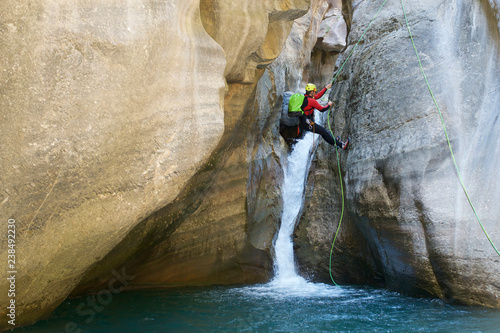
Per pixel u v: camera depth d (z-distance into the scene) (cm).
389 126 575
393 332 396
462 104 512
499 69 494
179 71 374
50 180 297
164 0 353
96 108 304
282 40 591
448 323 418
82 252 354
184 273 644
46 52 270
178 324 421
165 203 394
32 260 318
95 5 294
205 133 406
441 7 580
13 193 284
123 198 350
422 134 528
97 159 316
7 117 267
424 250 507
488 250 466
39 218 307
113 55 306
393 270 579
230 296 564
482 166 481
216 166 614
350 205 627
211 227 663
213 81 427
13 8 254
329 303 522
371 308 493
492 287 464
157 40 341
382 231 563
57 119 286
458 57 534
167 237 606
